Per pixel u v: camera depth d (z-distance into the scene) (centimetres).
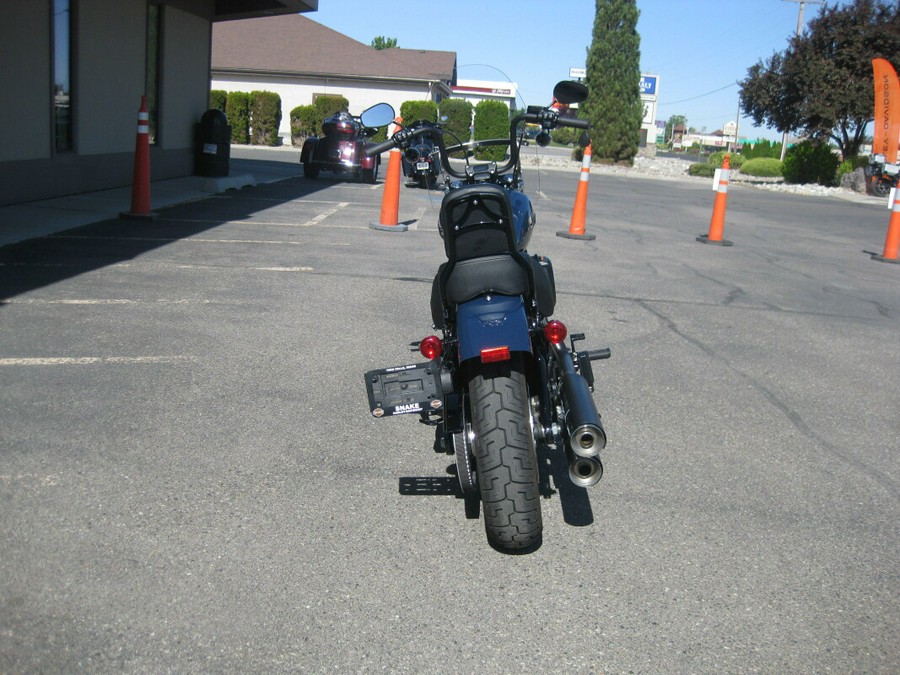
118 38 1478
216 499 390
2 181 1178
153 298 736
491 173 443
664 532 382
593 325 750
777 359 677
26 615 298
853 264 1261
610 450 473
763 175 4178
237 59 4200
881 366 677
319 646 290
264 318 694
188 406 498
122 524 362
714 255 1241
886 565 361
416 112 3831
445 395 366
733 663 291
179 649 285
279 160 2777
